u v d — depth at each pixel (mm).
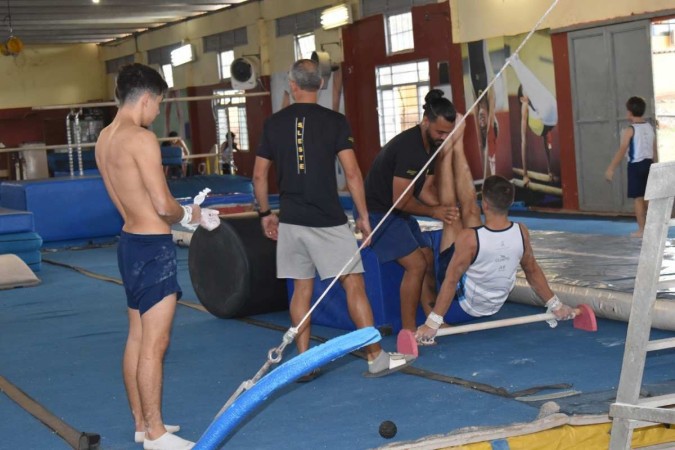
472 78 15312
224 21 22531
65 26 24094
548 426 3949
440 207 5617
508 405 4469
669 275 6301
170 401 5043
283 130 5125
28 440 4520
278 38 20906
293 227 5117
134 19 23703
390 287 6195
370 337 3180
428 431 4176
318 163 5039
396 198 5594
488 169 15141
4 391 5473
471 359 5434
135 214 4156
